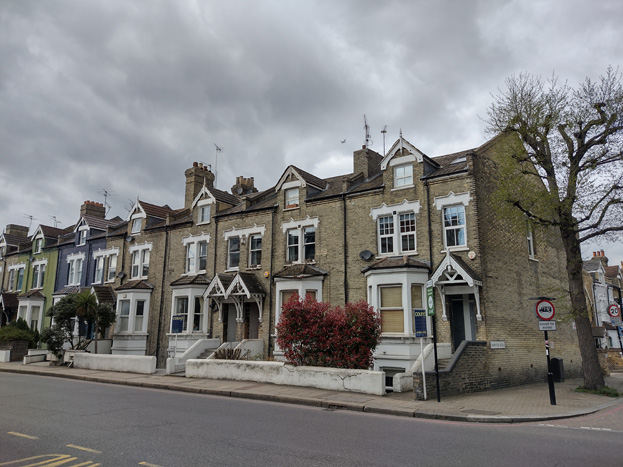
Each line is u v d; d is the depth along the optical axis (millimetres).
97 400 13477
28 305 36156
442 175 19531
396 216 20734
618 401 14656
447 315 18891
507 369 18250
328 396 14109
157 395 14945
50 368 23266
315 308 16766
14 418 10547
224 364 18281
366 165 24375
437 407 12625
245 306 25250
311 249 23344
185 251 28219
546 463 7445
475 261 18156
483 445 8633
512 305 19578
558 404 13586
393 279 19266
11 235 43781
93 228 34969
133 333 27953
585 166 16609
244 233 25688
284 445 8281
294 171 24406
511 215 17688
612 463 7465
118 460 7199
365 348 16062
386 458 7566
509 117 17750
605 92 16719
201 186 31719
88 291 26641
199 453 7660
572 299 17328
